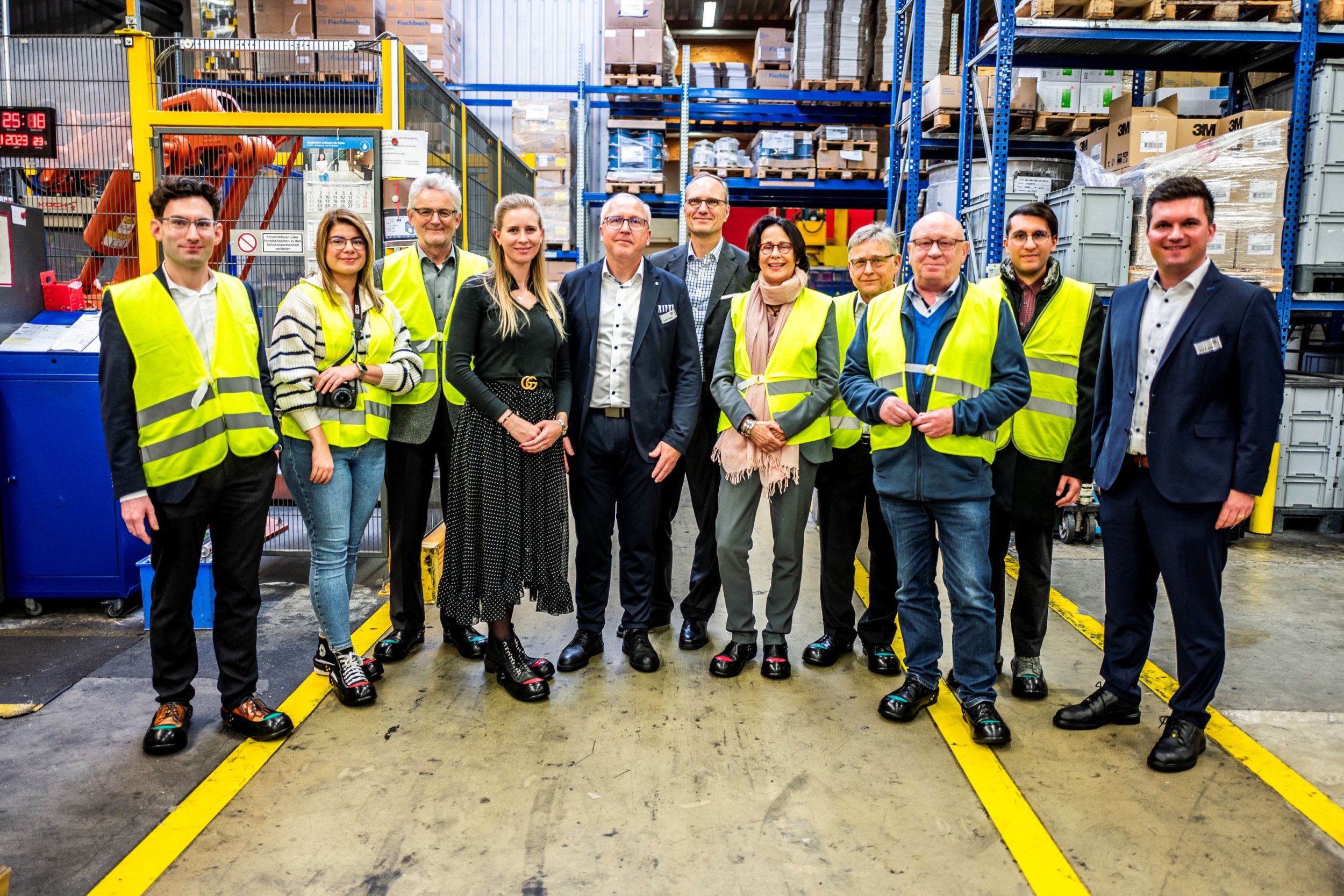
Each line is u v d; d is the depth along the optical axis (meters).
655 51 8.95
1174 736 2.77
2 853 2.27
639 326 3.35
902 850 2.33
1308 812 2.52
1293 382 5.65
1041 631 3.30
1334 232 5.37
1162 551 2.78
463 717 3.06
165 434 2.64
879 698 3.26
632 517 3.46
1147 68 6.31
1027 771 2.73
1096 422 3.05
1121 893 2.16
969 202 6.48
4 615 4.07
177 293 2.68
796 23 9.30
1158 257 2.73
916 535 3.00
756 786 2.63
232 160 4.65
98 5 9.48
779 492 3.31
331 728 2.96
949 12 8.16
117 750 2.80
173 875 2.19
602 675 3.43
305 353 2.99
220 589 2.86
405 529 3.51
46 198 4.90
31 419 3.93
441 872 2.22
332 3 6.77
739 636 3.49
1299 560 5.18
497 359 3.13
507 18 10.67
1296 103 5.37
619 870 2.23
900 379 2.89
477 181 6.51
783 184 9.16
